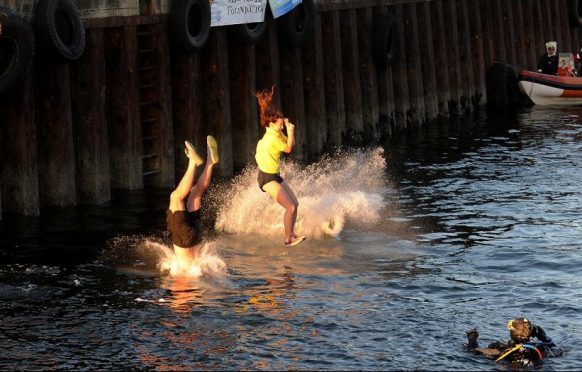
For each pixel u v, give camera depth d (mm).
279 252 36781
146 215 43469
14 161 42438
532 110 79688
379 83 67500
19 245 38281
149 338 28344
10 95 41312
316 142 60469
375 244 37812
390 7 68375
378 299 31312
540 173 52188
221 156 52812
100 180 45719
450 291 32031
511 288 32219
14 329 29109
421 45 72125
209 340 28172
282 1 55281
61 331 28938
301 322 29359
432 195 46875
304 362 26672
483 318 29500
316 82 60125
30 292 32375
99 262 35812
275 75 56312
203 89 52938
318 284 32875
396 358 26781
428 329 28688
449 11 75438
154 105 49688
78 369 26422
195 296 31812
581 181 49719
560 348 27031
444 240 38375
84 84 45375
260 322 29406
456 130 70062
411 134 68562
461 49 77875
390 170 54156
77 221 42156
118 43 47281
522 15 88125
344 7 62844
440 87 74562
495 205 44500
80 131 45562
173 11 49031
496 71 81312
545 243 37656
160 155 49844
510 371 25828
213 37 52219
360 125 64688
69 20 43125
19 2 41469
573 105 81625
